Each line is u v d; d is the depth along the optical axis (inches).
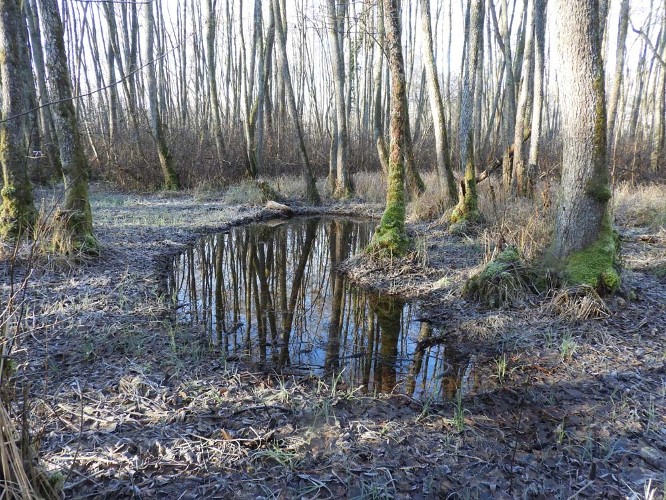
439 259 319.0
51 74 261.3
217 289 291.4
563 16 204.2
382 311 252.8
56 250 258.2
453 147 787.4
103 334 183.6
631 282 236.1
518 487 111.3
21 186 265.0
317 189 638.5
